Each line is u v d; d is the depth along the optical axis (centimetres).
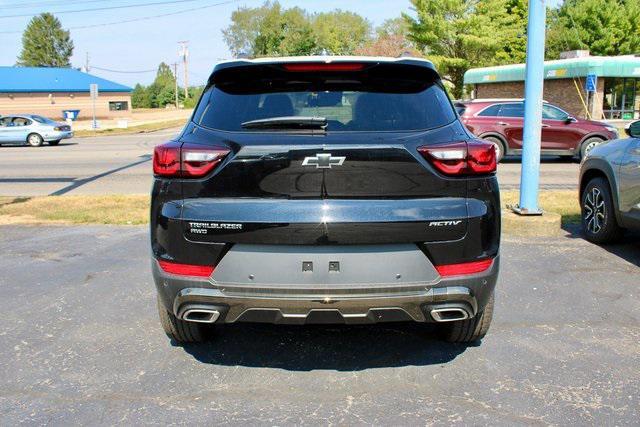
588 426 294
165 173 320
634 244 647
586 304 466
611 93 3450
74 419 306
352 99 340
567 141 1530
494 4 4512
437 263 312
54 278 550
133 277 550
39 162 1745
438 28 4475
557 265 570
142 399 326
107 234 737
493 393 328
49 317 450
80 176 1384
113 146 2430
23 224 800
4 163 1730
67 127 2675
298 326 429
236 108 340
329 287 306
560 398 322
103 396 330
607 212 622
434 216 307
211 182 313
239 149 311
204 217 310
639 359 369
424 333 413
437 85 358
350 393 331
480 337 386
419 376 350
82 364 370
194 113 351
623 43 4831
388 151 307
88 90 6331
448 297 315
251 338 409
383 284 308
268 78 353
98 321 441
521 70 3662
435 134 322
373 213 304
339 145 306
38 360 375
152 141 2742
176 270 320
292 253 306
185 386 341
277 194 308
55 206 926
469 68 4606
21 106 6050
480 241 317
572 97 3444
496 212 325
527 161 707
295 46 9181
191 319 327
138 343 402
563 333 410
